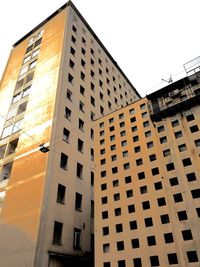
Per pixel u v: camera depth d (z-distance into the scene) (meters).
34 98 37.25
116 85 55.81
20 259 22.55
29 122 34.44
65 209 26.98
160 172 25.33
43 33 49.03
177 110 28.48
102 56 55.50
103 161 30.12
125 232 23.73
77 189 30.08
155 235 22.12
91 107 41.22
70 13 49.03
